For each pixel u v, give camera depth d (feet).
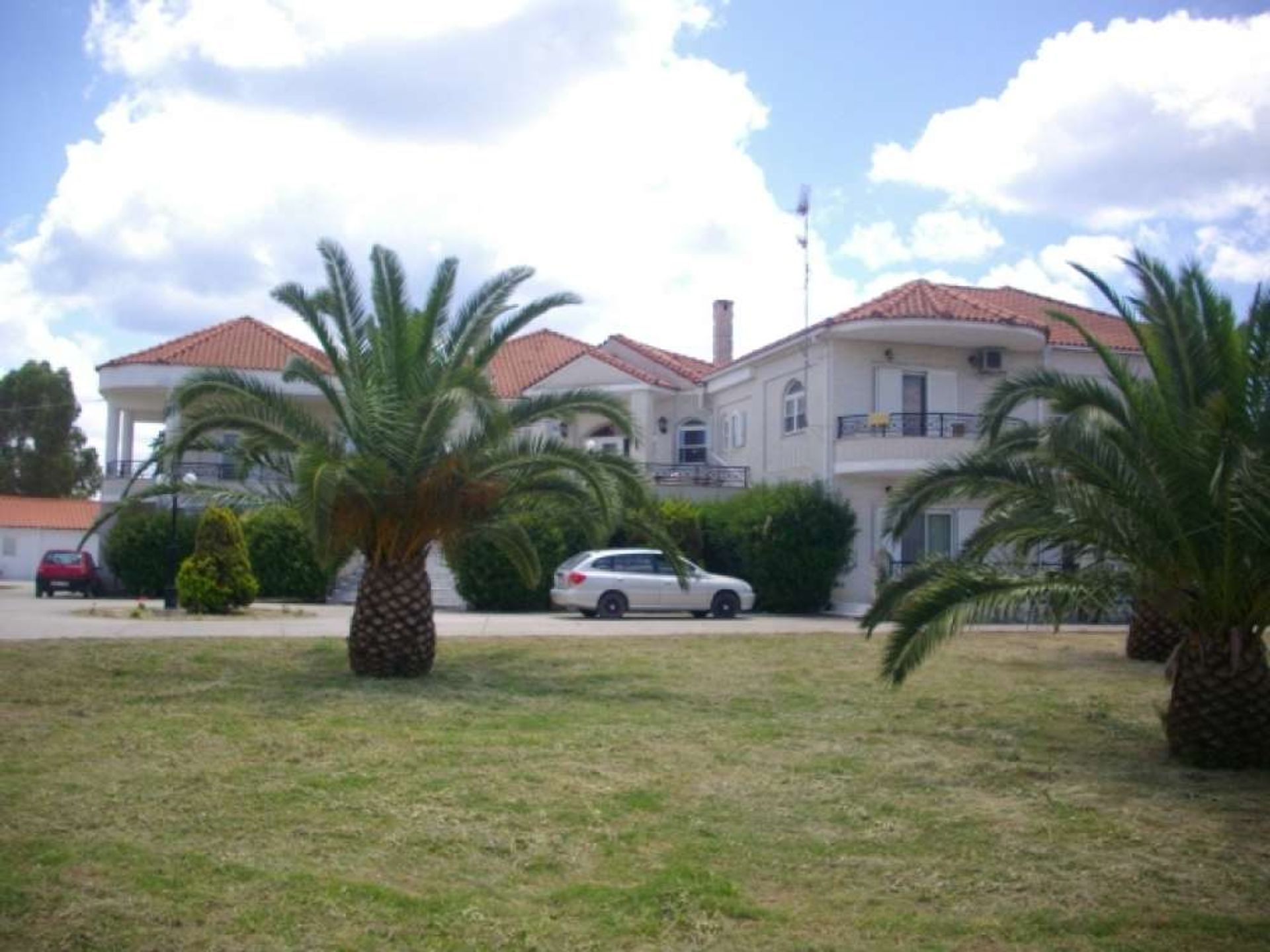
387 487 46.55
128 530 112.37
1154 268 35.91
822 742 36.45
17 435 233.76
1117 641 70.69
